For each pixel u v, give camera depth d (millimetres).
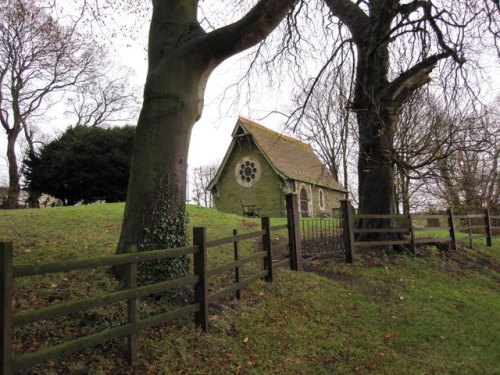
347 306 7180
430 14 10102
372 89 10602
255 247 10852
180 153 6707
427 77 11125
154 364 4523
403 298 7898
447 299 8164
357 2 11734
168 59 6793
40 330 4691
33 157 31344
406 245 11406
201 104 7113
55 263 3713
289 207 8953
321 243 11297
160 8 7246
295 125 12102
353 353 5488
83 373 4152
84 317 5148
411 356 5562
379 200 11453
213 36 6668
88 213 15641
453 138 10203
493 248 14461
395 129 11648
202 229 5586
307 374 4855
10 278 3326
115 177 29781
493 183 21672
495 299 8641
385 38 10328
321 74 11773
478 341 6207
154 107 6656
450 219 12625
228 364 4812
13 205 29469
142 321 4609
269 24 6812
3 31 27078
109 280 6391
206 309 5488
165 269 6156
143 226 6340
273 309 6535
